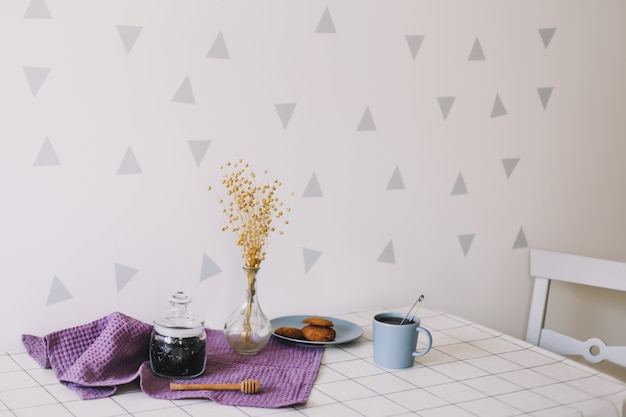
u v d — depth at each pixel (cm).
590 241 222
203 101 160
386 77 182
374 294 189
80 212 151
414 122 188
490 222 204
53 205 148
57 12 144
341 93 176
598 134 218
